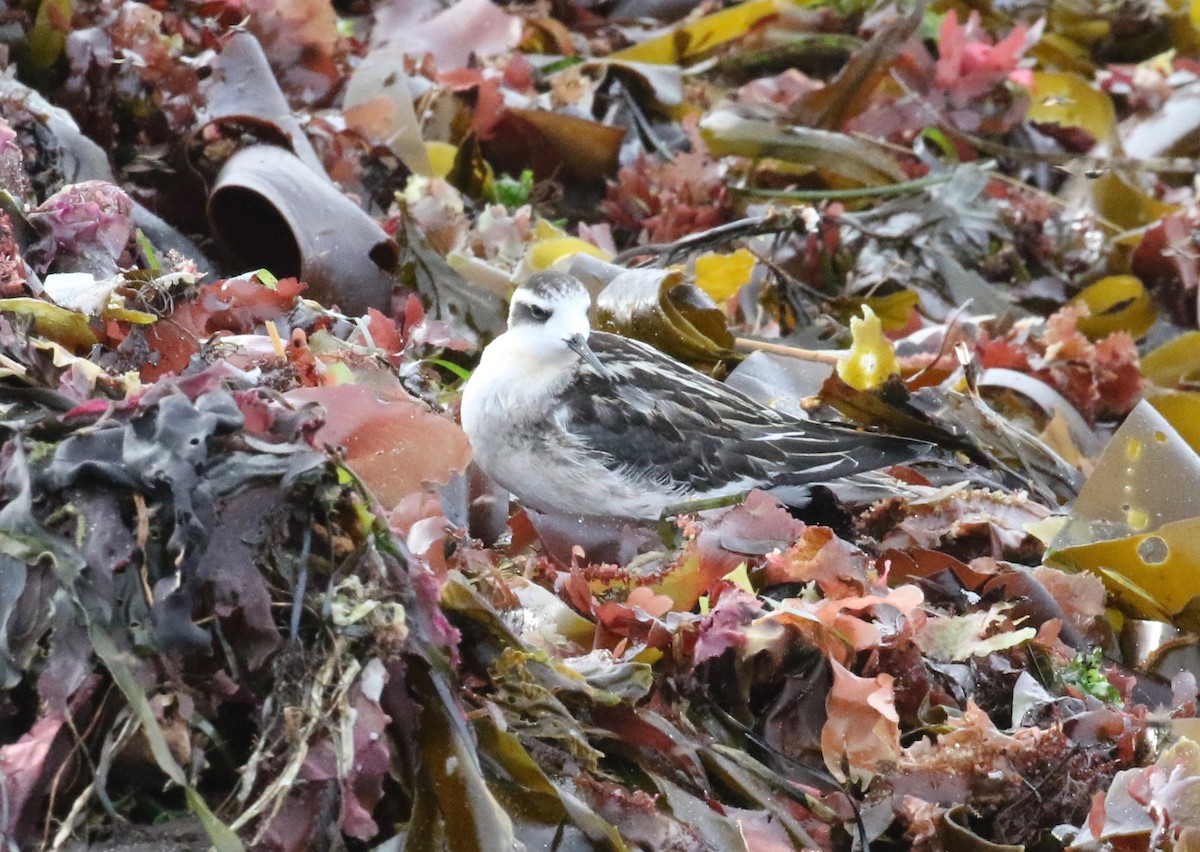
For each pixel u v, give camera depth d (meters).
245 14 13.71
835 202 15.60
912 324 14.08
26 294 8.56
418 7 16.61
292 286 9.52
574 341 11.06
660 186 14.87
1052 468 11.94
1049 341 13.84
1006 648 8.55
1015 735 7.65
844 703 7.53
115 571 6.09
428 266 12.39
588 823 6.58
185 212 12.15
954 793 7.52
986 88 16.97
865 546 9.95
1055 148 17.98
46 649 6.10
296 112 13.36
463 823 6.29
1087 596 9.47
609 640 7.99
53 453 6.31
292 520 6.43
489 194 14.45
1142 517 10.20
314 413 6.57
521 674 7.03
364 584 6.36
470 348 12.31
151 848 5.93
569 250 13.09
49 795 5.90
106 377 7.16
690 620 7.90
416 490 7.50
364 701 6.14
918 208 15.30
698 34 18.00
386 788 6.41
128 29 12.30
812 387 12.30
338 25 15.52
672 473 11.16
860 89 16.12
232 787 6.21
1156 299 15.79
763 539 8.73
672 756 7.25
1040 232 15.85
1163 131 18.45
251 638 6.18
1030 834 7.59
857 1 19.12
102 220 9.59
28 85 12.30
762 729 7.80
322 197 11.45
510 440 11.09
